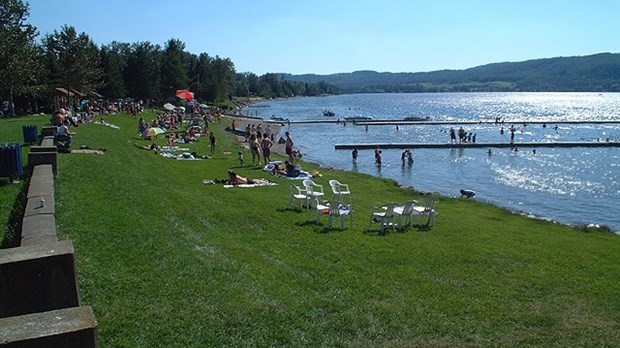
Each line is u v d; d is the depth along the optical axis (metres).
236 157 40.59
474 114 158.38
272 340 8.95
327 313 10.33
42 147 19.03
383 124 105.62
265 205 21.00
